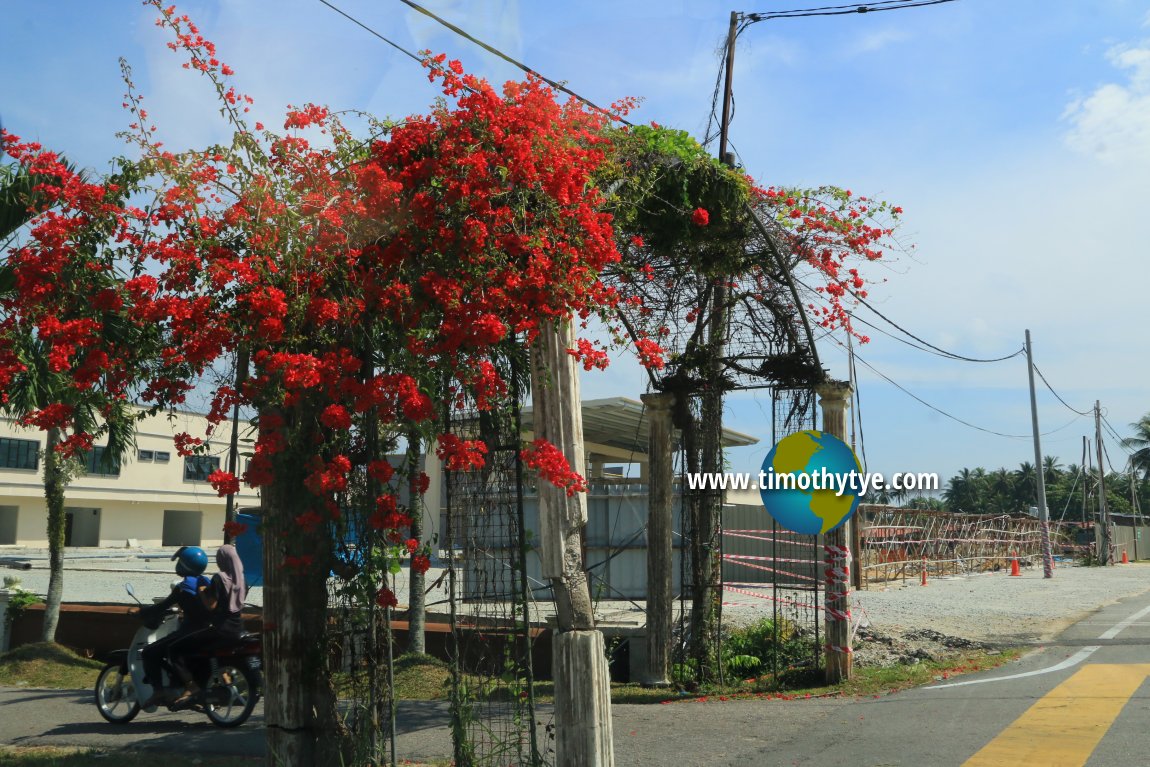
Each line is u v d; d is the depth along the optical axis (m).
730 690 10.27
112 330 5.09
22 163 5.18
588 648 5.38
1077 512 95.12
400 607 14.07
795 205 9.62
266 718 5.69
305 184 5.26
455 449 5.33
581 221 5.51
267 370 4.86
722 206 8.40
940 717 7.92
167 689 9.16
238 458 5.68
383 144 5.36
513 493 5.79
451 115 5.42
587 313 5.63
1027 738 7.02
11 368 5.21
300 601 5.64
